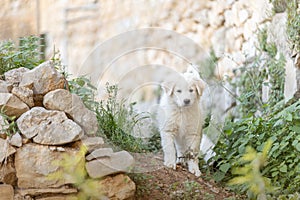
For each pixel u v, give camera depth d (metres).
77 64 5.43
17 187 3.28
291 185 3.59
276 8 5.21
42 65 3.55
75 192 3.26
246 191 3.77
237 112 5.39
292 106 3.93
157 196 3.60
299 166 3.66
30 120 3.30
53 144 3.28
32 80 3.52
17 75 3.57
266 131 4.03
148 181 3.72
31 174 3.26
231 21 6.36
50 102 3.42
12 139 3.26
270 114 4.30
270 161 3.80
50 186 3.25
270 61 5.13
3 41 4.46
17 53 3.93
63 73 3.84
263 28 5.48
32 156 3.26
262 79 5.29
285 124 3.96
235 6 6.24
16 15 5.38
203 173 4.17
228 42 6.42
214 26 6.61
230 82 5.82
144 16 6.56
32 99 3.45
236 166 3.94
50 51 5.48
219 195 3.79
